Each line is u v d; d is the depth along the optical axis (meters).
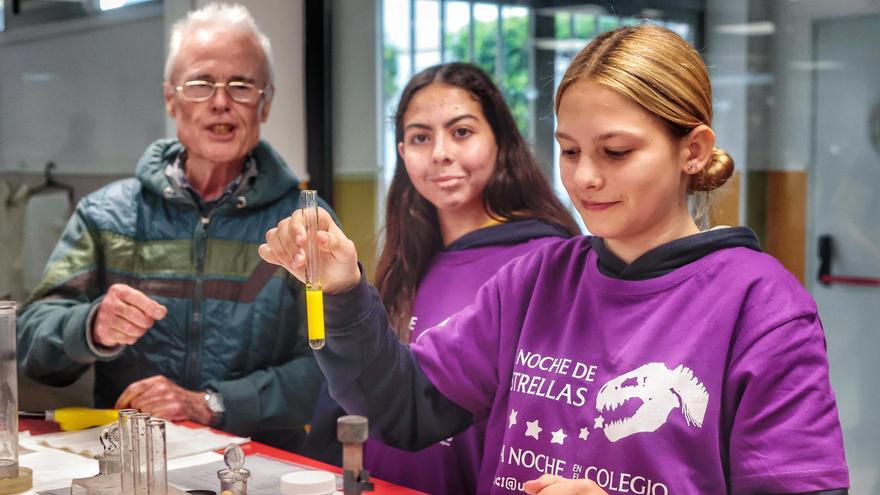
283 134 3.48
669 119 1.18
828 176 3.08
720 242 1.24
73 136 3.12
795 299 1.17
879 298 2.97
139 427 1.22
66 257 2.09
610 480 1.21
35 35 3.08
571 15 3.30
